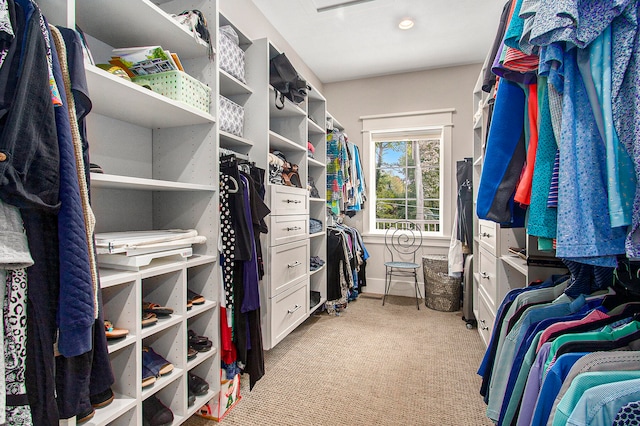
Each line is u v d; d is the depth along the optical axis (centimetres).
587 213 65
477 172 264
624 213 61
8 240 70
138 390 113
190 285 159
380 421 150
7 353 74
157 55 131
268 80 207
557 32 66
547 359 87
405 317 298
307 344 237
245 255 156
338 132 344
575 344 83
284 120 273
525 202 86
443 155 365
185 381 134
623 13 62
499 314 144
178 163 162
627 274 97
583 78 68
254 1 248
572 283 118
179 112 138
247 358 166
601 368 72
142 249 119
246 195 162
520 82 90
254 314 167
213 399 152
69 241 79
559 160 70
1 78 68
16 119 68
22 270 76
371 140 396
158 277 139
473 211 272
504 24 131
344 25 279
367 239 392
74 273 80
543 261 150
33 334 78
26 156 70
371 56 335
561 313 114
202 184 154
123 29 136
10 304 75
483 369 143
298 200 241
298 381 185
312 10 260
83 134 92
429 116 367
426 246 369
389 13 263
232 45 189
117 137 150
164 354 137
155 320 122
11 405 75
